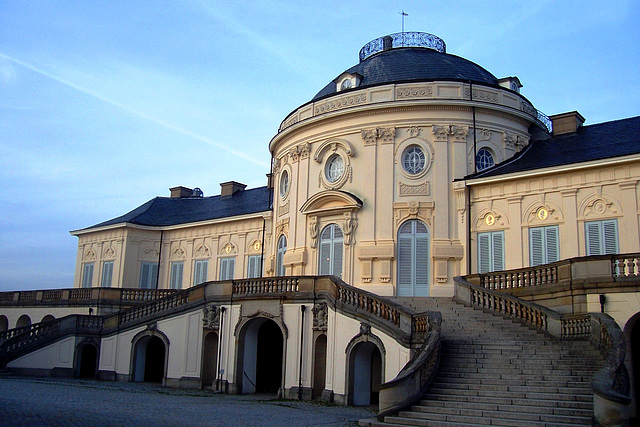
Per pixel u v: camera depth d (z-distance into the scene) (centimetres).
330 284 2478
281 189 3522
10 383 2481
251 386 2709
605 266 2028
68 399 1942
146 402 2012
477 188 2905
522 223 2758
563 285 2109
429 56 3347
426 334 1978
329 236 3112
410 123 3025
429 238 2920
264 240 3988
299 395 2452
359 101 3112
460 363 1881
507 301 2228
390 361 2127
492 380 1752
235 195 4756
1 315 4100
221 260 4272
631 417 1939
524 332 2083
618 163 2512
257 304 2655
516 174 2761
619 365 1490
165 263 4547
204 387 2759
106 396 2145
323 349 2483
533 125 3222
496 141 3061
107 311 3600
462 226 2891
